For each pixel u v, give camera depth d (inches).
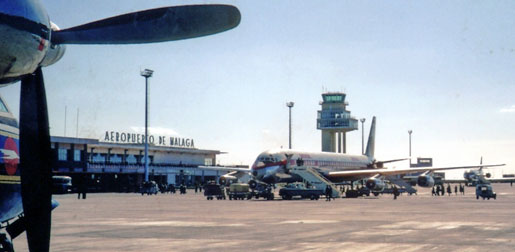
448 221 1261.1
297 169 2893.7
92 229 1061.8
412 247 770.8
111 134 4598.9
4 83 333.4
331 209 1788.9
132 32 348.5
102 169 4200.3
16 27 309.9
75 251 729.6
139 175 4731.8
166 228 1085.8
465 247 771.4
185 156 5324.8
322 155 3348.9
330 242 834.8
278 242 837.8
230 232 1000.9
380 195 3722.9
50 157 354.6
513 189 5915.4
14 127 439.2
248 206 2005.4
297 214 1530.5
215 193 2795.3
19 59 319.9
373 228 1080.2
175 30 345.7
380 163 4030.5
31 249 354.3
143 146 4788.4
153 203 2268.7
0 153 416.5
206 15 336.5
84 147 4003.4
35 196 351.3
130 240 867.4
